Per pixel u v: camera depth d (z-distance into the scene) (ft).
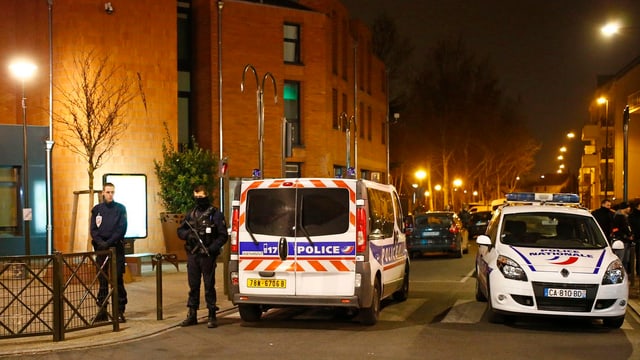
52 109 68.64
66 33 74.33
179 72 94.12
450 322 36.99
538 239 38.60
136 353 29.60
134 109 76.59
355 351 29.63
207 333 34.06
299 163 100.63
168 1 78.64
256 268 34.96
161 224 75.87
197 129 93.97
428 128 179.63
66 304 33.37
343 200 34.65
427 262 76.18
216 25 92.73
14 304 31.22
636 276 59.93
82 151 73.46
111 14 75.82
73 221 56.49
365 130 130.82
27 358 28.73
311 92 100.94
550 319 37.73
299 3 109.29
